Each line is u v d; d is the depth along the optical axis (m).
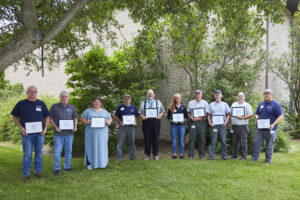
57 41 7.26
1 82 10.07
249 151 7.55
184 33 8.38
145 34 6.79
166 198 3.96
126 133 6.73
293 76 10.95
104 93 8.97
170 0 5.89
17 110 4.84
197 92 6.74
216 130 6.65
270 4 5.13
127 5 6.42
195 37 8.27
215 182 4.68
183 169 5.56
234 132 6.75
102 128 5.82
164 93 10.34
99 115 5.86
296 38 10.85
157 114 6.78
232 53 8.38
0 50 4.11
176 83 10.06
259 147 6.30
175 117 6.74
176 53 8.93
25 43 4.18
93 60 8.77
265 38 10.67
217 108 6.68
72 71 8.99
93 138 5.76
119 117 6.75
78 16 6.47
